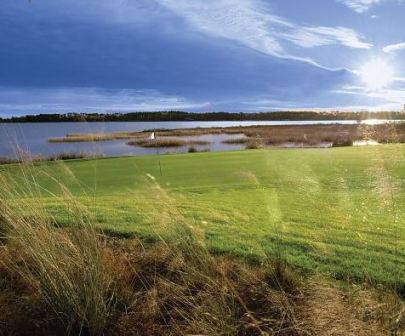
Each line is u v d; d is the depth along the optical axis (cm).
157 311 402
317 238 567
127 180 1223
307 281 440
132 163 1658
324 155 1662
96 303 382
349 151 1938
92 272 401
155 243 553
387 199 533
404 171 881
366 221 641
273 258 480
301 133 4781
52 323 389
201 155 1966
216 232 605
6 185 541
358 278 449
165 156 1942
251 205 800
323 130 5212
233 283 435
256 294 414
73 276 393
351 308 379
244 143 4234
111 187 1097
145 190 859
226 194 942
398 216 634
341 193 759
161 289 440
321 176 1076
